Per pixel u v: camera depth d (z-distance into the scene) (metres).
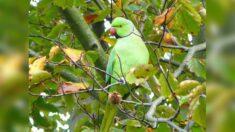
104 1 10.55
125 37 8.09
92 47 8.71
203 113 5.08
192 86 5.60
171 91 5.67
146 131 6.84
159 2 9.73
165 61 8.84
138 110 8.37
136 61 7.86
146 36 9.54
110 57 7.97
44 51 9.67
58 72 7.21
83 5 9.12
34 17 9.93
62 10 8.59
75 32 8.73
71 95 8.34
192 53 6.94
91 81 7.99
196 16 7.44
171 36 9.13
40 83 6.61
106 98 7.66
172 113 7.21
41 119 8.06
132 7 9.72
